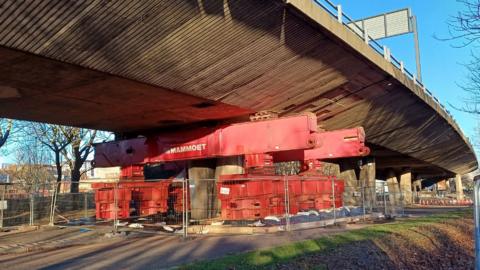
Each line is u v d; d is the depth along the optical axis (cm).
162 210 1994
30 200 2139
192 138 2111
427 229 1856
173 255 1112
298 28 1409
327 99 2158
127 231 1644
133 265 986
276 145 1816
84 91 1575
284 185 1767
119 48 1217
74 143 3625
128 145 2389
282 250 1141
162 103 1789
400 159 5172
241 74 1562
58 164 3691
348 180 3369
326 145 2144
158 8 1104
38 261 1079
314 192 2094
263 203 1730
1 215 1931
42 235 1631
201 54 1359
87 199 2480
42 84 1469
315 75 1789
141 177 2384
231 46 1366
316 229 1688
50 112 1969
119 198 2022
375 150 4100
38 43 1109
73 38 1126
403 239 1554
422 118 3284
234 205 1734
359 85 2122
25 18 1015
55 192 2061
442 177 9719
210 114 2017
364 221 2108
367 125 2973
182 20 1180
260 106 1933
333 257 1146
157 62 1334
